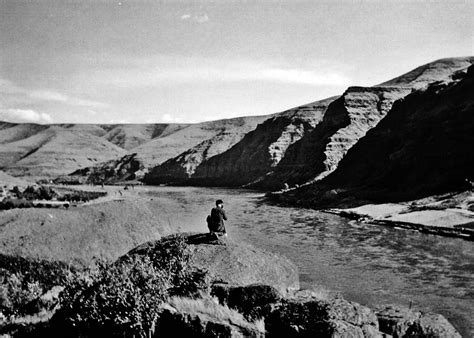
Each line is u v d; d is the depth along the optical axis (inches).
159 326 333.1
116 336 338.6
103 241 866.1
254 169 6215.6
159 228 1051.3
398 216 2060.8
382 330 371.2
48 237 794.8
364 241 1587.1
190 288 401.1
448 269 1134.4
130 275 355.6
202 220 1927.9
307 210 2753.4
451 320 748.0
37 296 529.3
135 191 4869.6
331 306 336.8
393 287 969.5
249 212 2662.4
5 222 821.9
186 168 7647.6
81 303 350.6
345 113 4798.2
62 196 2206.0
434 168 2600.9
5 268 678.5
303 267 1176.2
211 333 306.8
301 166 4877.0
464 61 7347.4
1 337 371.2
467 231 1598.2
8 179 2411.4
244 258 558.9
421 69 7568.9
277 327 333.1
